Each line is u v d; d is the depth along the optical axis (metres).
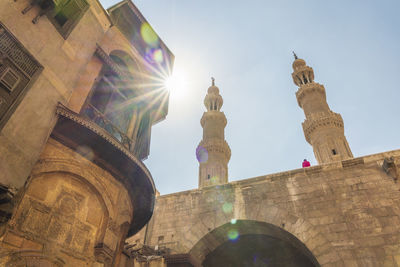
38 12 7.66
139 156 11.27
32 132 6.49
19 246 5.76
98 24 10.15
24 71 6.79
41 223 6.39
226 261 18.41
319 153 30.08
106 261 7.79
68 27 8.72
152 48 13.59
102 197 8.20
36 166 6.62
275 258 17.89
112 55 11.41
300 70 41.22
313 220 13.73
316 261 12.85
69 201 7.30
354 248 12.23
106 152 8.28
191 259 11.27
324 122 31.61
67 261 6.70
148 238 16.70
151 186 9.48
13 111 6.22
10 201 5.61
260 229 15.49
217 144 34.28
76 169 7.62
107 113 10.38
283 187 15.55
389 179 13.63
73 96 8.44
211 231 15.63
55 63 7.79
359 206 13.35
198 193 17.52
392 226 12.25
